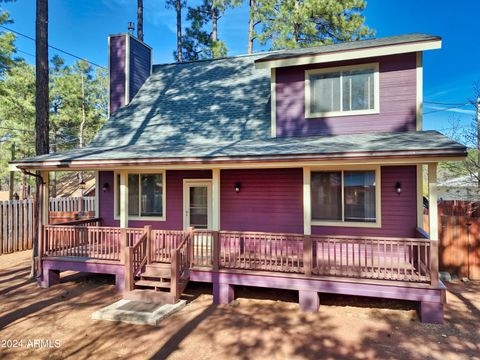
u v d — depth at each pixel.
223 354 5.11
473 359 4.92
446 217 9.41
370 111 8.69
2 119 23.78
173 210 10.16
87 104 28.92
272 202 9.12
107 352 5.20
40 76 9.71
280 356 5.04
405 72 8.47
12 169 8.91
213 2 22.67
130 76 12.98
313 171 8.73
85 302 7.49
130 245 8.56
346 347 5.32
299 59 8.96
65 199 16.06
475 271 9.13
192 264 7.67
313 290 6.77
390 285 6.31
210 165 7.57
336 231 8.51
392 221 8.12
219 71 13.22
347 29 16.88
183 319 6.49
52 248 8.90
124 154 8.51
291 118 9.38
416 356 5.02
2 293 8.15
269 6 18.36
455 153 5.84
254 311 6.91
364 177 8.33
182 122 11.17
